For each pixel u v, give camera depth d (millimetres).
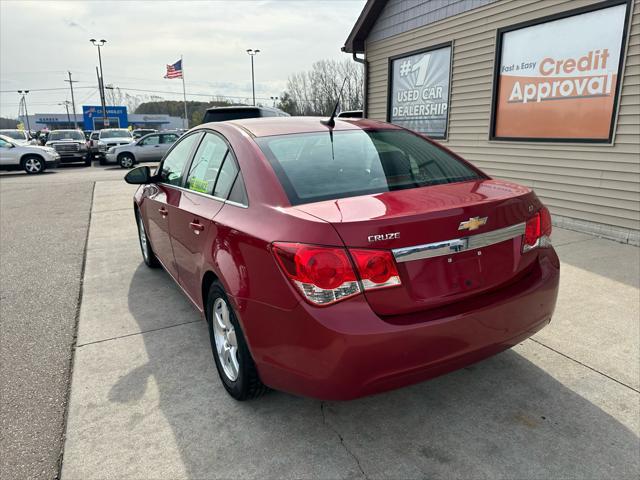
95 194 11211
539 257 2514
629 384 2701
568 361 2953
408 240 2006
